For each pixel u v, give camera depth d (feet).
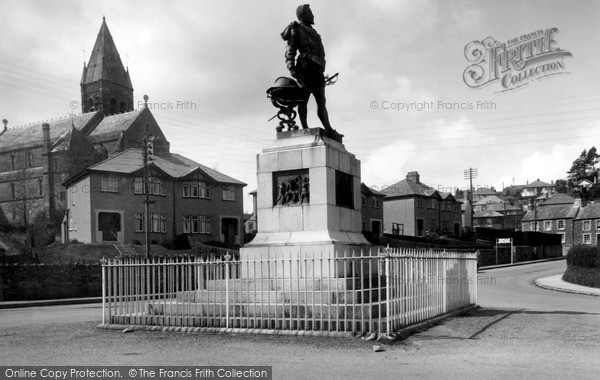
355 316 35.17
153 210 176.76
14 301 96.99
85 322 47.50
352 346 31.86
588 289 105.60
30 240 194.90
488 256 205.36
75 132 262.06
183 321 39.47
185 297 41.52
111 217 167.73
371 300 35.32
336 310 35.91
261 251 43.80
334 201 44.32
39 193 268.82
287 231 44.16
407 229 238.27
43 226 233.55
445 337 35.06
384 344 32.35
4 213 269.03
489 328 39.11
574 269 124.57
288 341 33.60
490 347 31.68
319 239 42.22
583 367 26.32
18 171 274.57
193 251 165.68
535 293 99.76
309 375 25.00
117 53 351.87
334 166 44.70
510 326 40.22
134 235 170.91
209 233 191.72
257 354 30.09
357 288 39.37
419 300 39.81
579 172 408.05
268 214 45.09
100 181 166.40
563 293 101.35
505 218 372.17
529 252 241.96
